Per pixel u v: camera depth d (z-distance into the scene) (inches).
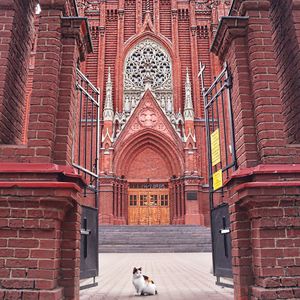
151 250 969.5
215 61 1434.5
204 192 1278.3
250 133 231.6
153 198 1326.3
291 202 204.2
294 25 246.8
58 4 239.0
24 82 279.6
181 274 450.0
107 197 1229.7
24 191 201.9
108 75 1386.6
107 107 1337.4
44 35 235.1
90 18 1502.2
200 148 1333.7
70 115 237.3
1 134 227.1
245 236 219.3
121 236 1055.6
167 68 1482.5
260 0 243.4
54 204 201.5
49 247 199.5
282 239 201.3
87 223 295.1
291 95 259.4
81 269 277.9
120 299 275.4
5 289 193.6
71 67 242.1
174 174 1301.7
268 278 195.8
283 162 217.6
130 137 1318.9
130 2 1537.9
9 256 198.5
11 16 244.4
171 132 1327.5
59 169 211.9
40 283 194.4
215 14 1483.8
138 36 1498.5
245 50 245.3
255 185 200.4
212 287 332.5
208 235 1069.8
